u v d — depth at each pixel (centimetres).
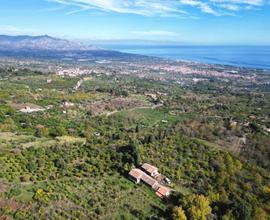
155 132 11819
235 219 6488
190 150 9331
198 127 12950
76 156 8538
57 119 13788
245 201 7050
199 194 7131
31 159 7956
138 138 10769
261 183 8306
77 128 12488
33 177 7025
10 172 7088
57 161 7838
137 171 7581
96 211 6103
